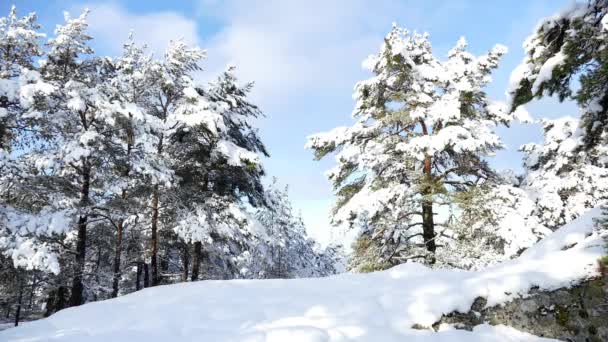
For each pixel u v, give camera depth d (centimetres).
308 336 545
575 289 596
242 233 1856
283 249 3538
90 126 1547
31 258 1185
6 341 585
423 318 614
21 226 1257
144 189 1661
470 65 1483
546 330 585
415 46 1631
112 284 1683
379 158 1413
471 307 623
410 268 863
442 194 1349
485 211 1286
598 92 568
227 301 718
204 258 2100
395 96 1487
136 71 1725
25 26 1503
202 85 1862
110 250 1864
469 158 1494
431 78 1441
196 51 1878
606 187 1831
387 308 646
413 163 1454
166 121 1675
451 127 1308
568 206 1895
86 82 1611
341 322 608
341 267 4731
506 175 1614
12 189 1406
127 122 1559
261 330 572
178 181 1747
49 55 1569
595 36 551
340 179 1659
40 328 650
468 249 1266
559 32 611
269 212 3431
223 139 1792
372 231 1612
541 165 2253
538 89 613
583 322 573
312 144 1641
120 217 1556
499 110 1471
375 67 1606
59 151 1384
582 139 645
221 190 1973
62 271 1479
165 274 1916
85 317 689
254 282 854
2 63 1436
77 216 1427
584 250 646
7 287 1431
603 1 547
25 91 1262
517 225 1222
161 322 639
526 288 621
